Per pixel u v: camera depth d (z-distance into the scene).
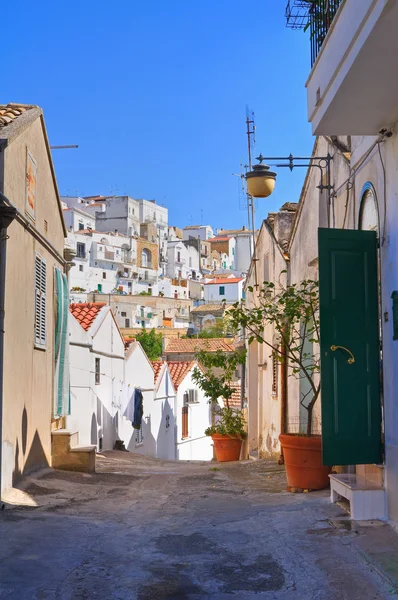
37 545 6.30
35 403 11.05
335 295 7.45
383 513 6.99
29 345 10.52
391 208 7.02
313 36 7.39
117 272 101.06
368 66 5.83
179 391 32.06
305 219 12.72
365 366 7.42
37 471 11.08
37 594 5.02
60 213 13.25
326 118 6.88
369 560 5.54
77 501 8.98
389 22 5.17
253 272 19.73
